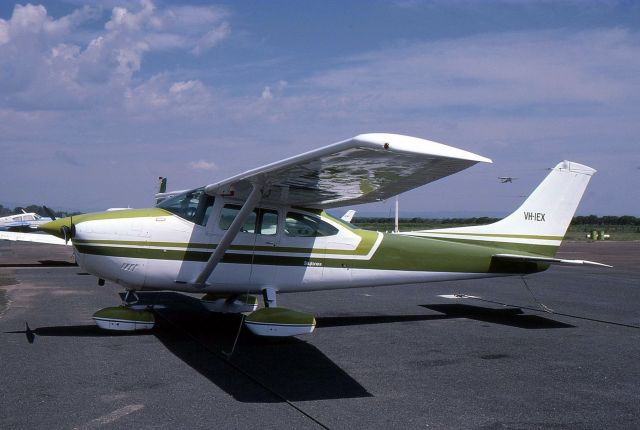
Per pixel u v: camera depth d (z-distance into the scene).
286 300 9.91
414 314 8.62
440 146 4.46
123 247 6.62
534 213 8.83
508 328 7.57
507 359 5.82
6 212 58.84
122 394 4.42
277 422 3.88
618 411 4.23
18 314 7.95
